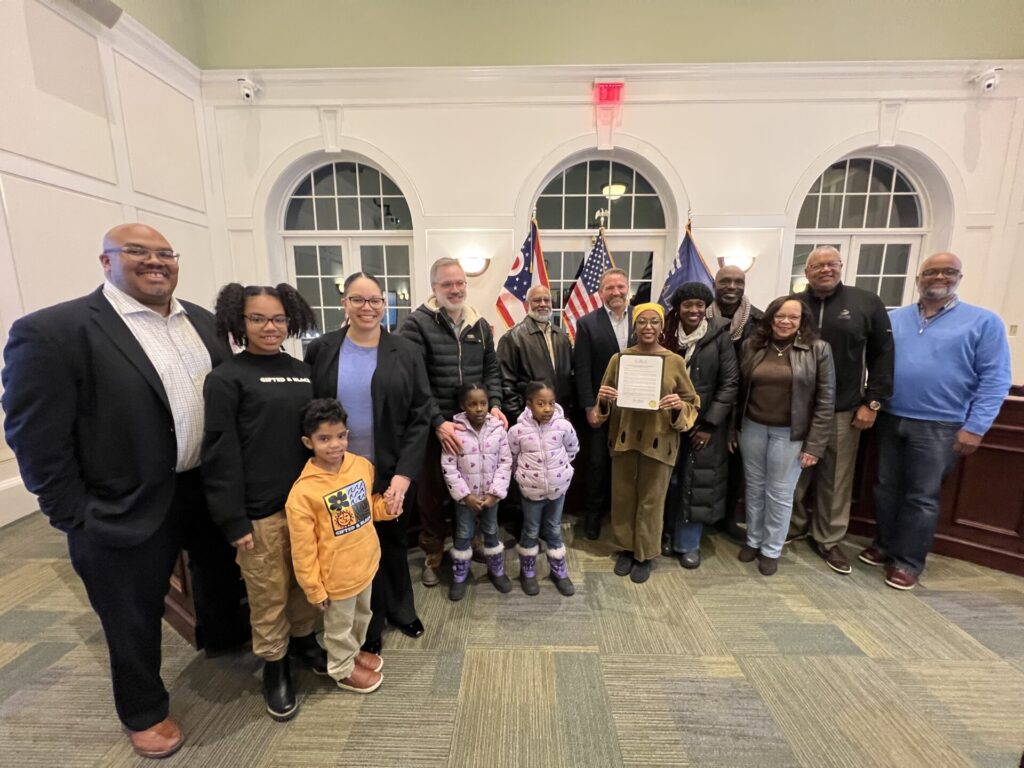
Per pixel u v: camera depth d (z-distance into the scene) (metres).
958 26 3.66
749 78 3.78
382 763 1.15
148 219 3.40
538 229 3.96
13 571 2.06
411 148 3.96
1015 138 3.75
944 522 2.15
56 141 2.72
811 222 4.17
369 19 3.80
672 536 2.21
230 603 1.55
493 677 1.43
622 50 3.82
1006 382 1.77
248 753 1.19
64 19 2.75
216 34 3.86
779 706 1.32
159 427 1.14
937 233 4.03
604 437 2.22
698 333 1.97
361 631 1.40
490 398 2.00
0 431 2.49
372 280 1.43
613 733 1.23
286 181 4.16
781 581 1.95
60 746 1.21
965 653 1.53
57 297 2.74
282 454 1.24
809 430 1.90
